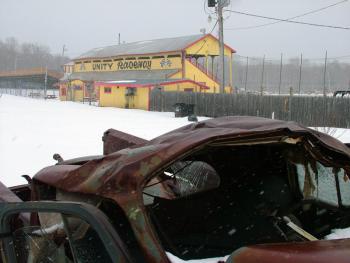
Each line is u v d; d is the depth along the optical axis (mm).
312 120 28359
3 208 2709
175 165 3703
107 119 27109
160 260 2143
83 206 2246
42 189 3168
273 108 31109
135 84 44562
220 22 33344
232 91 53844
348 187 3020
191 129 3076
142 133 18484
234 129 2631
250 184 3260
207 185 3357
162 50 52531
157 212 3211
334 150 2812
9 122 22547
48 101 59812
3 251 2795
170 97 40406
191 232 3082
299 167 3168
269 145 3143
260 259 1783
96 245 2496
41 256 2801
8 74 106250
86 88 62688
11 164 10578
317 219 3125
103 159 2723
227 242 2949
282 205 3092
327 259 1697
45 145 13773
